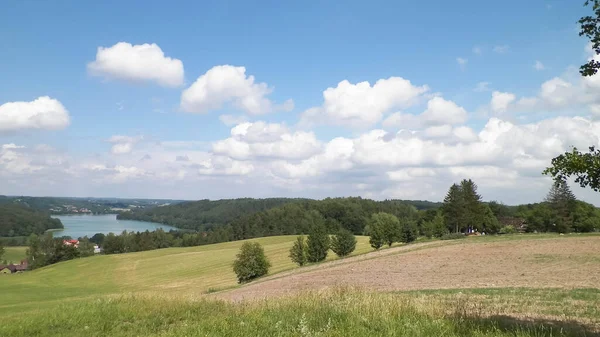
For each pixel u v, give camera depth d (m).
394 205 144.25
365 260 51.81
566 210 81.69
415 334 7.58
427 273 35.81
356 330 7.80
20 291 65.12
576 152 7.55
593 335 9.00
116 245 141.50
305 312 9.73
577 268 32.09
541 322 10.97
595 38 7.69
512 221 106.25
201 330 8.62
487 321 9.18
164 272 82.69
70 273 92.00
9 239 166.38
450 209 87.62
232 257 89.19
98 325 11.52
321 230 68.94
